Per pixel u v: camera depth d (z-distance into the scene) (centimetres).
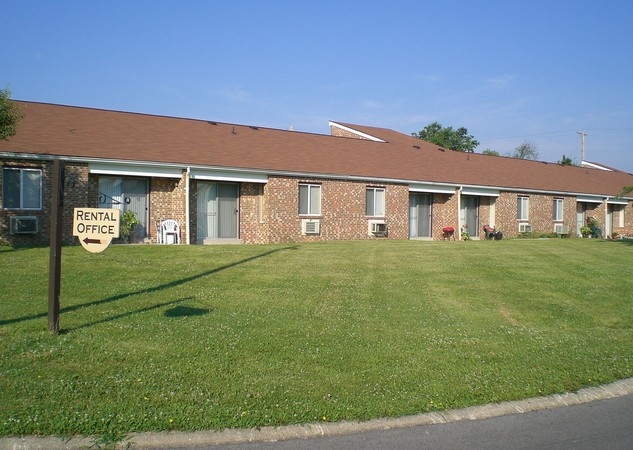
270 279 1262
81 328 814
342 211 2458
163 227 2069
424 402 620
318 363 720
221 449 509
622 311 1120
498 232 2986
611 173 4369
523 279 1399
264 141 2588
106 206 2006
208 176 2117
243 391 616
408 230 2728
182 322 872
